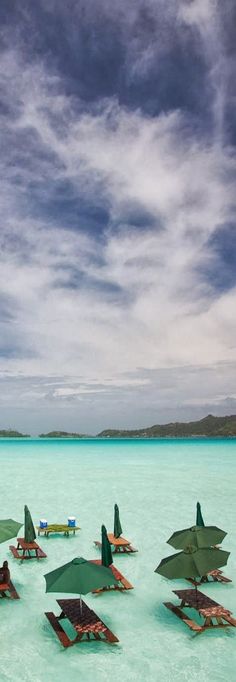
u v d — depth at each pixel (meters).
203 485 38.09
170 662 9.72
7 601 13.00
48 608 12.54
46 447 137.62
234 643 10.45
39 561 16.31
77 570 10.09
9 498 31.44
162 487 36.91
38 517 24.64
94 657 9.95
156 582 14.34
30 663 9.72
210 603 11.28
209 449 111.31
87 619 10.48
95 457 79.31
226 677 9.16
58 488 36.50
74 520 19.67
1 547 18.44
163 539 19.59
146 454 88.31
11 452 101.75
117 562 16.31
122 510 26.64
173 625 11.41
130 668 9.48
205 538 12.31
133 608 12.45
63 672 9.38
